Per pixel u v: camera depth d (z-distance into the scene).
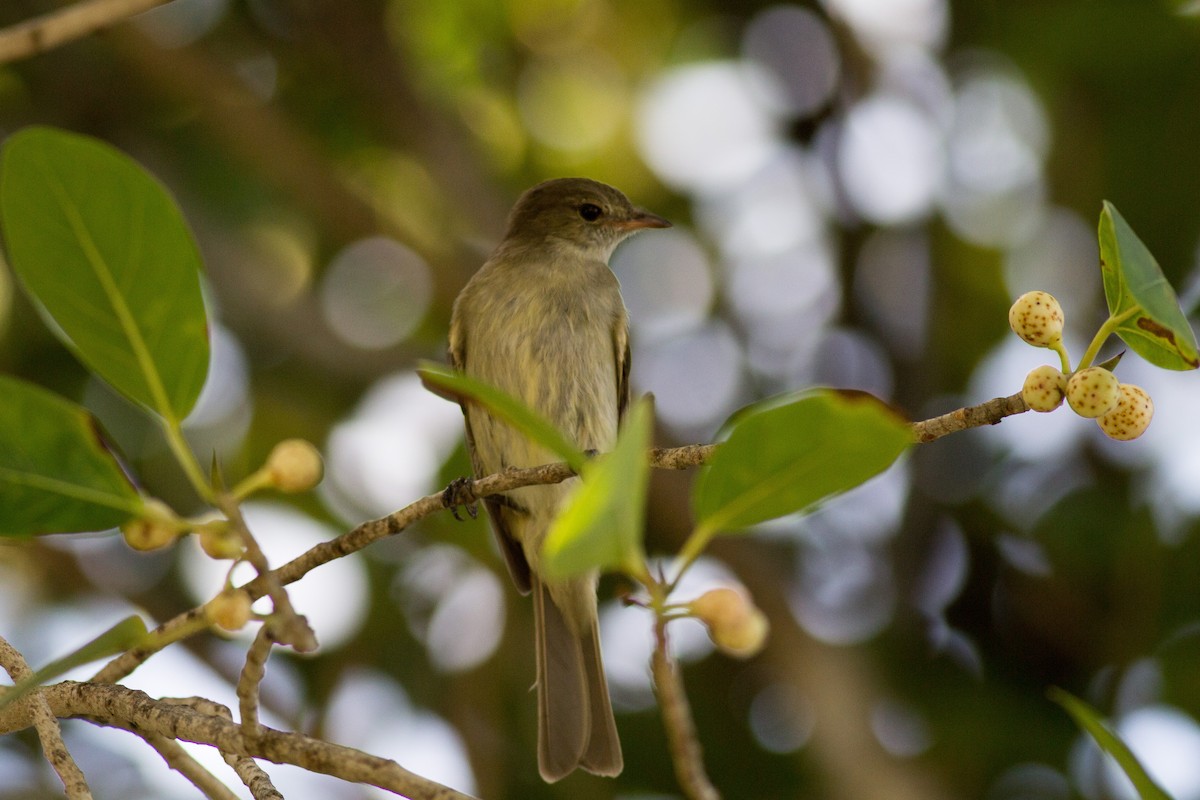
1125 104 11.62
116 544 11.68
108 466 4.25
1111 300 4.35
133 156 13.12
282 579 5.05
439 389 5.25
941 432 4.73
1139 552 10.80
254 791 4.64
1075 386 4.26
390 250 13.66
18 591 11.73
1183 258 11.57
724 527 3.96
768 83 13.60
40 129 4.09
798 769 11.06
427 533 11.71
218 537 4.18
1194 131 11.49
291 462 4.17
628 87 14.12
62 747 4.87
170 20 13.09
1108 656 10.85
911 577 11.74
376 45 12.91
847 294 13.05
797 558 12.18
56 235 4.22
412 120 12.83
